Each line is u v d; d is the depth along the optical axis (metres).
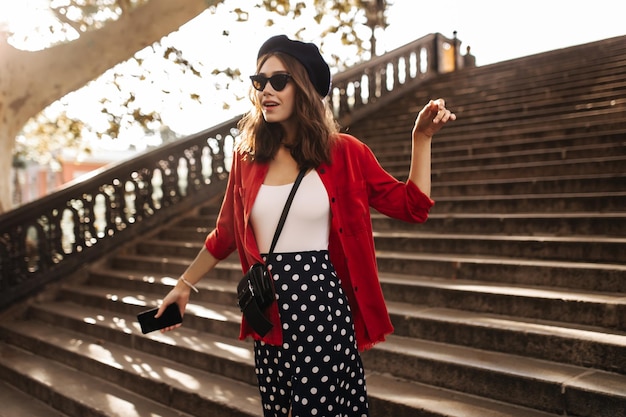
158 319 2.18
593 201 4.80
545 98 8.66
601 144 6.16
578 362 3.07
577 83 8.73
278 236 1.98
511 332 3.33
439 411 2.90
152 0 7.48
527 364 3.13
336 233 2.05
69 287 6.66
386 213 2.08
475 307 3.88
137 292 6.19
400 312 3.91
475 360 3.23
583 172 5.56
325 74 2.10
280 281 1.95
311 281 1.95
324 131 2.02
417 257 4.70
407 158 7.70
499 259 4.44
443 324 3.64
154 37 7.59
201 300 5.36
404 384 3.36
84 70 7.50
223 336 4.61
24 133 13.67
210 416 3.58
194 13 7.56
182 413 3.76
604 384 2.75
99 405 3.93
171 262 6.43
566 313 3.46
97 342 5.17
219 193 8.38
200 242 7.14
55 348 5.09
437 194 6.26
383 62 11.97
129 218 7.40
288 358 1.93
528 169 5.96
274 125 2.09
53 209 6.71
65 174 29.53
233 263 5.92
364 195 2.08
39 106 7.52
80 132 11.14
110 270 7.02
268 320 1.90
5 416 4.17
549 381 2.83
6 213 6.30
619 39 10.90
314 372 1.90
